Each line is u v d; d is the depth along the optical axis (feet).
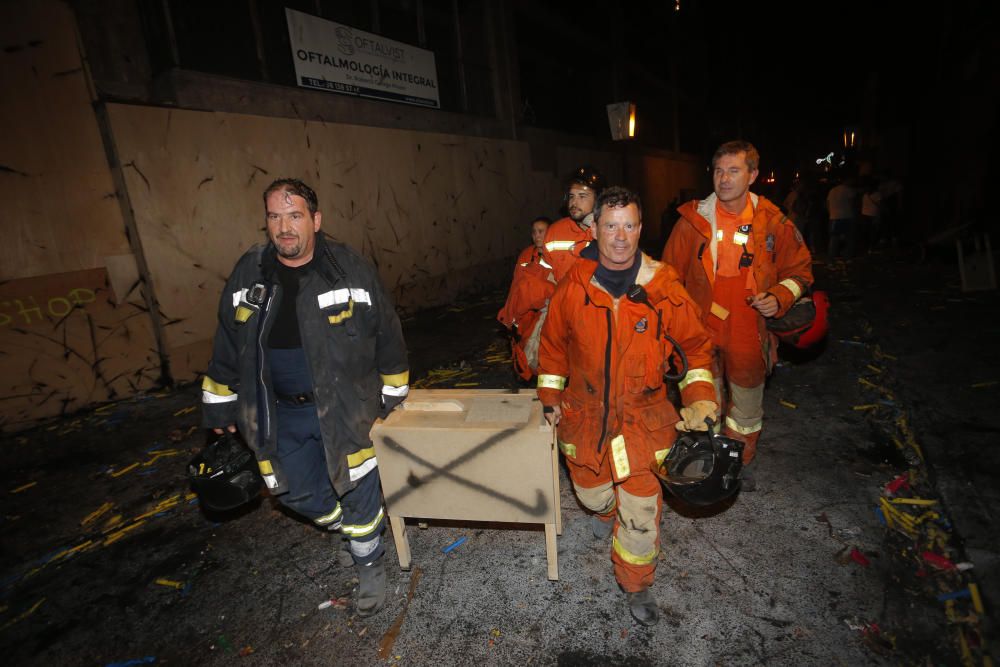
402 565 8.59
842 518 9.14
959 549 8.08
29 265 16.74
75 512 11.58
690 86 82.94
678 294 6.46
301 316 6.68
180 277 19.70
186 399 18.42
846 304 25.14
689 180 81.30
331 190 25.90
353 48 27.66
